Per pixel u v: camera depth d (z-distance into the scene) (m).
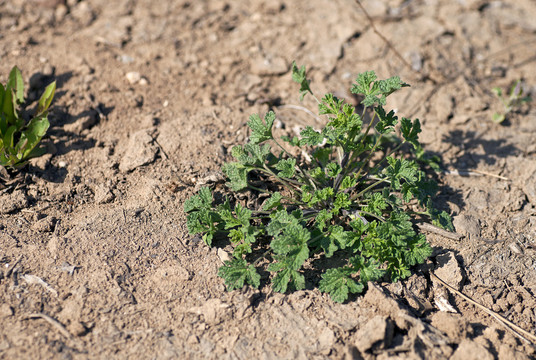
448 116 0.96
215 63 1.00
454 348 0.76
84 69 0.97
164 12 1.06
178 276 0.79
